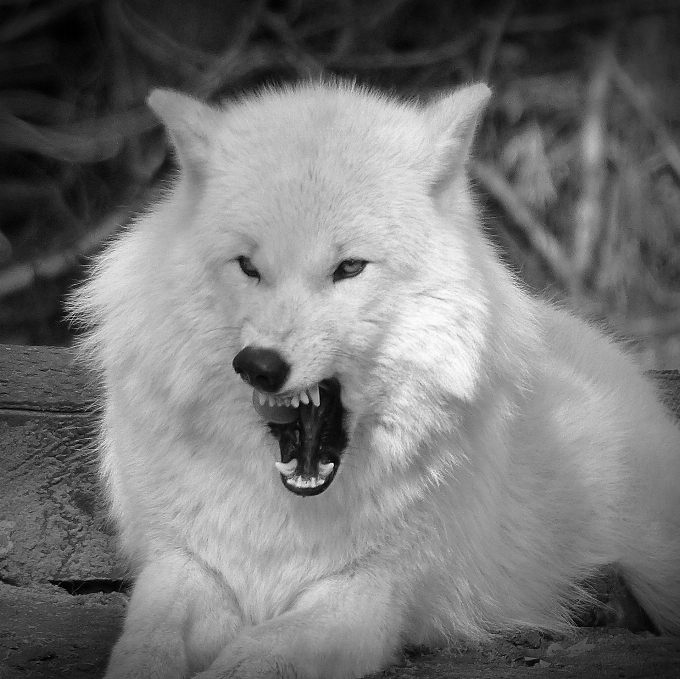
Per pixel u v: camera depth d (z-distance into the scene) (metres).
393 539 7.71
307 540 7.65
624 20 23.38
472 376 7.42
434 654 7.95
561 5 23.39
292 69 22.67
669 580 9.41
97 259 8.52
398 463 7.54
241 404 7.47
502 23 23.02
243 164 7.45
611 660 7.61
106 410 8.77
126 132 20.80
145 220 8.27
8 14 21.86
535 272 22.44
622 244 23.12
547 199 22.44
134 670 6.76
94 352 8.59
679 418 11.34
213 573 7.88
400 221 7.31
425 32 23.48
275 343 6.88
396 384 7.39
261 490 7.64
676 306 23.19
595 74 23.12
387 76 23.28
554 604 8.88
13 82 22.19
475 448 7.90
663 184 23.38
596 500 9.17
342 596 7.53
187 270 7.41
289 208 7.15
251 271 7.23
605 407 9.71
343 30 23.17
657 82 23.55
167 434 7.73
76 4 21.58
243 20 22.02
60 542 9.32
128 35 21.83
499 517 8.35
